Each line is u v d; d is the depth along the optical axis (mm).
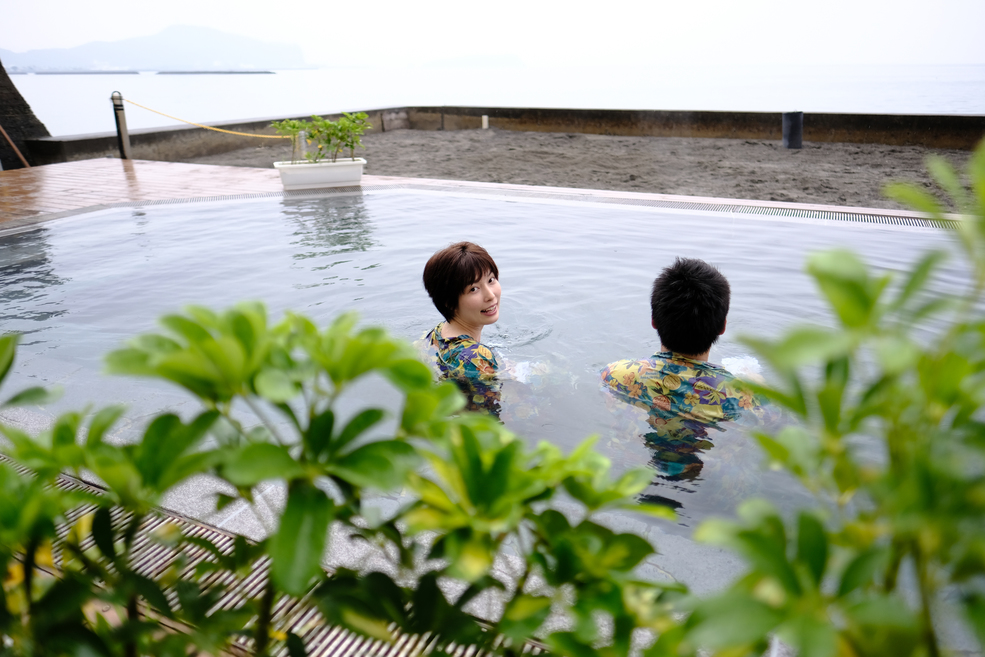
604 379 3316
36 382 3482
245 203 8438
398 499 2254
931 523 470
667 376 3078
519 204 7961
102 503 782
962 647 1160
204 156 15039
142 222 7523
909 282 483
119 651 848
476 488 704
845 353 542
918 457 486
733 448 2746
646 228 6668
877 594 494
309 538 649
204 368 651
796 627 473
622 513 2271
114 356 670
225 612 862
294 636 928
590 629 701
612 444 2811
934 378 495
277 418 2955
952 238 470
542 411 3100
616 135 16156
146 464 716
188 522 2041
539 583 1672
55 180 10367
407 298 4777
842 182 9961
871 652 520
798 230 6461
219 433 784
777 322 4191
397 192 8891
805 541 531
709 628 486
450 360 3352
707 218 7043
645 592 773
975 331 483
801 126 13133
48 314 4633
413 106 18469
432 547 788
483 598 1649
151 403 3207
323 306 4680
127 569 812
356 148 14852
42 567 1445
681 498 2426
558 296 4711
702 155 12820
